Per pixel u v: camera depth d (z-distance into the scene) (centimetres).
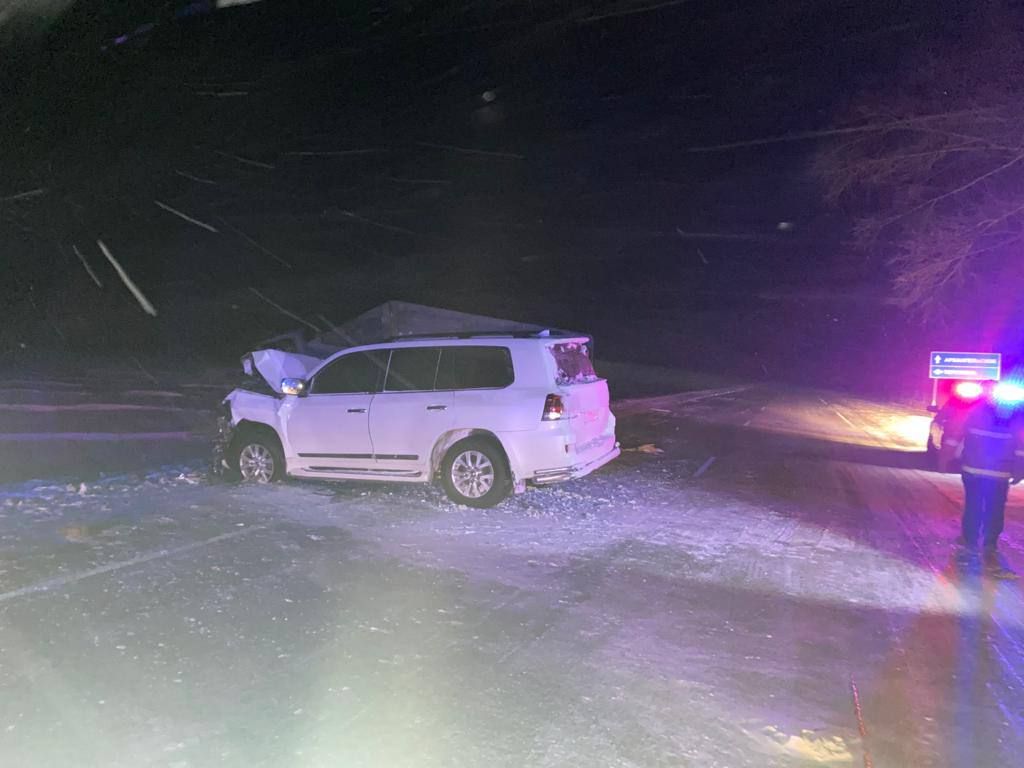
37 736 377
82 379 2703
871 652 511
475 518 834
